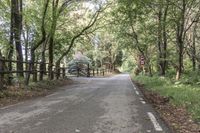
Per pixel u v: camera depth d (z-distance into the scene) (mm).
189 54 34844
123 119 9172
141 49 37469
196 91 16281
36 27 29266
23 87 18672
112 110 10930
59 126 7980
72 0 28531
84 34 34688
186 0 21906
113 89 21172
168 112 11156
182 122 9219
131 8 26000
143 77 35531
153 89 21234
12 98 14703
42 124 8219
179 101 13078
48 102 13172
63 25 33250
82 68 51031
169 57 29938
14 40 19797
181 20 23734
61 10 27125
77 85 25703
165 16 25141
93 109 11086
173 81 23578
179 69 24016
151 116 9812
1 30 20766
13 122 8477
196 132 7848
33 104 12445
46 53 37062
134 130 7684
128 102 13500
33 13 25438
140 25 33219
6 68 17281
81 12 33406
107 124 8352
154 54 38469
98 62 80938
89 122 8586
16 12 19656
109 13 32844
